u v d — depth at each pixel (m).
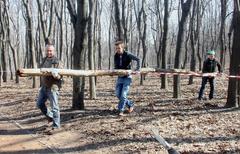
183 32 13.44
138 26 27.45
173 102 11.88
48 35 21.64
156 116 9.27
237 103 10.57
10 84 26.09
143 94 14.95
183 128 8.04
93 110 10.41
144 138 7.38
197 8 28.56
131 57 9.37
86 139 7.69
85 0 10.45
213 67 13.59
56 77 7.85
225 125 8.27
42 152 7.04
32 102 13.14
